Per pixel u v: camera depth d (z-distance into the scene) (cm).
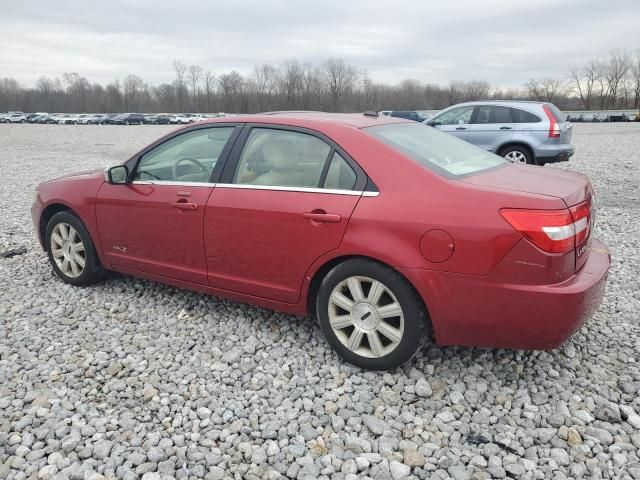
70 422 297
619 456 263
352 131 349
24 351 375
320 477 255
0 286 501
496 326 300
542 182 328
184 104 9938
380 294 326
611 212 788
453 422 294
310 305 367
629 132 2998
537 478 252
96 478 254
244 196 371
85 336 398
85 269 481
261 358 363
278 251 358
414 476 256
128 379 338
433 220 303
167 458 269
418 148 354
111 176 432
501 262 289
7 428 292
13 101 10038
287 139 367
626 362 352
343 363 354
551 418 295
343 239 328
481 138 1112
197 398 320
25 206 902
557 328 290
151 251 430
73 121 6328
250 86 9312
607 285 485
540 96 8731
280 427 292
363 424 296
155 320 424
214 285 401
